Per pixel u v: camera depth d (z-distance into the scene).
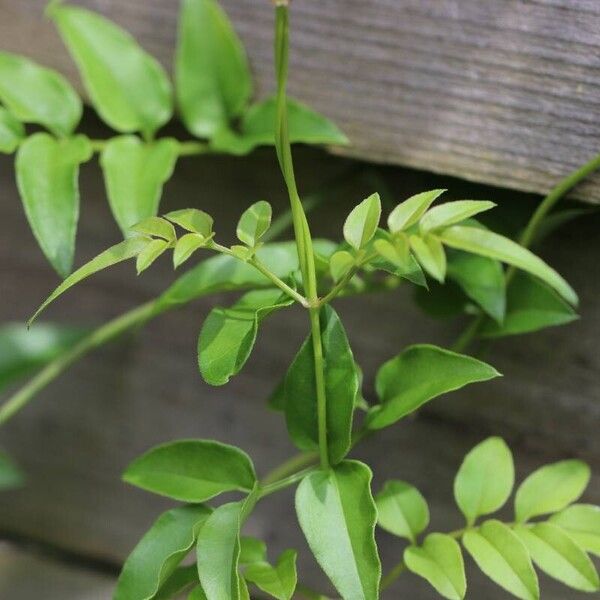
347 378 0.42
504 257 0.41
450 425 0.50
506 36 0.45
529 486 0.45
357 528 0.41
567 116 0.44
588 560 0.42
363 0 0.46
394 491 0.45
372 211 0.40
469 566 0.51
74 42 0.48
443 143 0.45
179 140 0.50
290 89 0.47
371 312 0.51
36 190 0.45
